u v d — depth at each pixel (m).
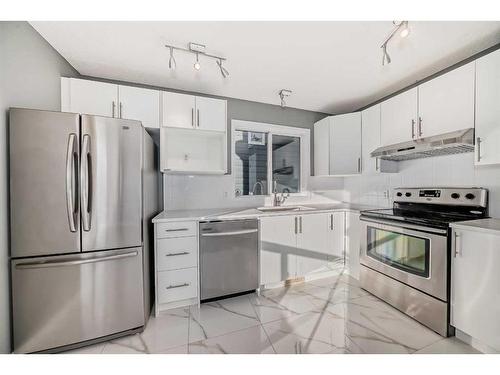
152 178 2.24
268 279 2.48
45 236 1.48
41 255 1.48
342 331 1.76
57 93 1.94
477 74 1.75
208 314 2.02
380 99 3.02
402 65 2.15
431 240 1.77
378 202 3.00
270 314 2.01
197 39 1.76
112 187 1.66
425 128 2.13
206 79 2.44
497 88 1.64
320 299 2.28
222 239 2.25
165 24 1.60
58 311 1.52
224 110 2.56
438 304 1.72
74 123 1.54
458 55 1.98
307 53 1.95
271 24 1.59
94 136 1.60
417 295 1.88
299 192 3.47
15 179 1.42
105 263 1.64
